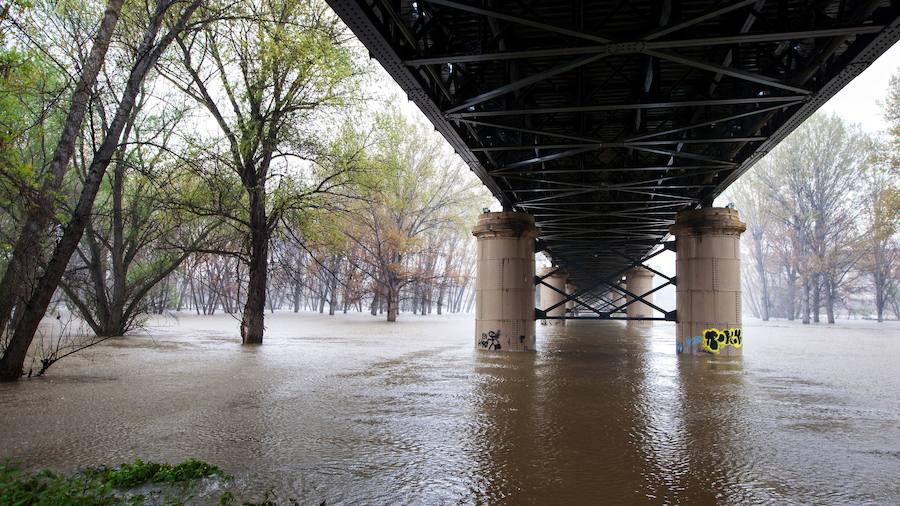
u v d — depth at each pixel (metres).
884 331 50.62
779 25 10.12
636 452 8.23
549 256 41.62
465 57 10.62
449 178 59.41
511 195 25.22
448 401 12.12
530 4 10.27
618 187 20.50
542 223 29.22
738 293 22.78
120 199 31.59
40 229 16.34
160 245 29.38
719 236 22.78
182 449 8.27
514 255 24.28
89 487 5.94
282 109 26.09
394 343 28.33
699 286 22.92
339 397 12.56
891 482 6.98
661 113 17.89
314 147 26.45
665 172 23.11
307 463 7.59
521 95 15.27
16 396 12.60
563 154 17.30
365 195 35.97
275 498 6.21
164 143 26.86
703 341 22.69
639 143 15.64
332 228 29.12
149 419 10.27
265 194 26.03
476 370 17.47
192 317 63.47
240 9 21.66
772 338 38.44
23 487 5.75
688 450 8.38
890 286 75.88
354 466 7.45
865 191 68.00
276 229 27.09
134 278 35.75
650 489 6.67
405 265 57.94
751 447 8.56
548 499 6.32
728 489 6.70
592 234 32.88
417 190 56.91
